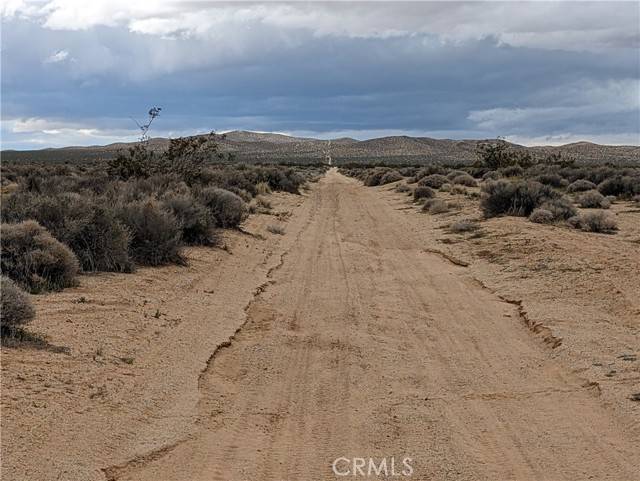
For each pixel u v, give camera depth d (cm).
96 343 989
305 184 5697
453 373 980
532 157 6850
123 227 1620
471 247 2112
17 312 960
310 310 1362
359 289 1575
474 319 1301
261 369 981
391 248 2258
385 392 894
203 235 2012
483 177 5181
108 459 652
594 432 758
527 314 1296
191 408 795
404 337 1177
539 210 2558
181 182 2820
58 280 1332
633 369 950
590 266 1652
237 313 1284
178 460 665
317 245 2286
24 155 14725
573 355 1029
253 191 3972
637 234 2247
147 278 1488
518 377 962
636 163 12388
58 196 1764
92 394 797
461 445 722
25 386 788
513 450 711
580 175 4609
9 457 625
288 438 739
